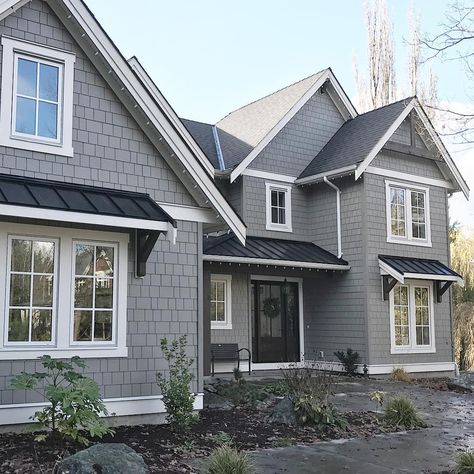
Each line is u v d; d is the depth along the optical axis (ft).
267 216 55.01
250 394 35.60
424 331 55.98
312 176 55.16
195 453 23.93
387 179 54.54
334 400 37.68
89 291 28.40
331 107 61.41
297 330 56.80
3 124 26.66
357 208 52.95
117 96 30.25
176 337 30.83
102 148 29.50
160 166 31.42
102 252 29.04
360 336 51.65
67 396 21.89
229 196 55.31
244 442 26.22
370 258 51.98
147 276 30.30
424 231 57.16
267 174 55.47
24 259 26.76
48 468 20.30
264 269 50.57
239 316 52.29
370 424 30.89
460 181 58.85
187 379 27.99
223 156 56.18
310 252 53.78
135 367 29.22
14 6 27.07
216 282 51.75
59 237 27.58
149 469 21.09
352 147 54.95
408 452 25.50
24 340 26.37
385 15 90.07
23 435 25.04
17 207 24.13
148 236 29.25
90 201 27.12
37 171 27.37
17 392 25.66
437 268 55.11
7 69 27.02
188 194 32.30
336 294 54.24
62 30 28.73
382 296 52.29
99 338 28.45
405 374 49.65
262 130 55.72
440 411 36.04
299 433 28.22
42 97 28.22
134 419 28.89
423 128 55.21
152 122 30.42
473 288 80.02
